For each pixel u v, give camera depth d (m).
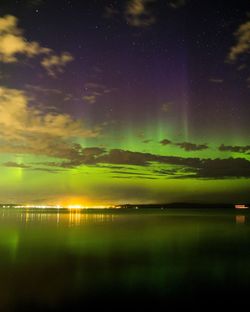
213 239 30.78
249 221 64.88
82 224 53.38
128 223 56.88
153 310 11.05
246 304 11.58
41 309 11.12
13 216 90.31
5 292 12.98
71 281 14.62
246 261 19.33
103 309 11.15
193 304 11.58
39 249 23.86
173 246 25.72
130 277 15.30
